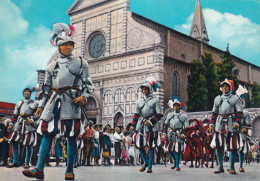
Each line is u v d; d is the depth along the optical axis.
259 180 5.53
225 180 5.41
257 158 22.72
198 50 42.53
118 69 33.88
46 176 5.23
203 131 13.94
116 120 33.31
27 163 7.94
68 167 4.75
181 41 39.94
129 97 32.50
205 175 6.78
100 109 34.50
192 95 35.09
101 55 35.53
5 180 4.42
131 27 33.75
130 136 15.29
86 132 12.43
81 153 12.80
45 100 5.03
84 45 37.41
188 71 37.66
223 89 7.80
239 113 7.55
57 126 4.79
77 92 4.99
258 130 27.91
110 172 6.93
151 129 7.58
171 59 35.50
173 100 9.96
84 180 4.67
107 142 14.07
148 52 31.75
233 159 7.59
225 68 36.88
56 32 5.11
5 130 10.84
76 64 5.04
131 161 15.05
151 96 7.80
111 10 35.59
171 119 9.77
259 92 44.28
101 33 36.28
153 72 30.91
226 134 7.68
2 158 10.76
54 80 5.00
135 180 4.91
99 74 35.34
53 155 15.53
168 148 9.62
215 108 7.86
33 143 8.09
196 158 12.97
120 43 34.34
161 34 37.59
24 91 8.37
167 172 7.70
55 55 20.94
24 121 8.11
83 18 37.94
